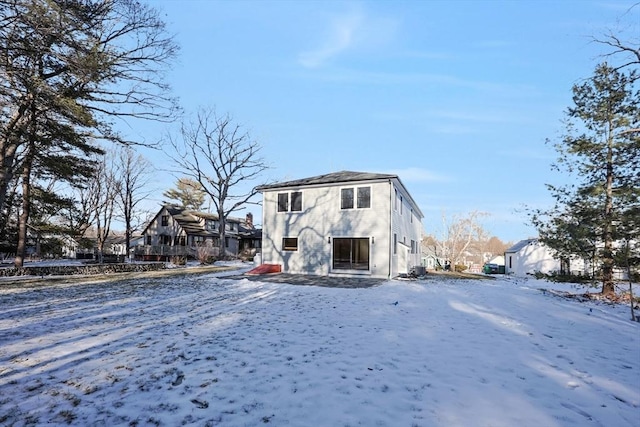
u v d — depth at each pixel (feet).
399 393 12.96
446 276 76.54
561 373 15.44
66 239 76.38
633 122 43.65
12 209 68.33
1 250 73.46
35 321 23.94
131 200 114.52
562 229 45.32
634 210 40.09
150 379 13.94
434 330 22.81
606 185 44.86
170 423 10.62
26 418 10.77
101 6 31.73
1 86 27.55
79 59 28.32
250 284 48.44
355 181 62.44
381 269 60.18
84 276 59.47
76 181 60.80
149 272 69.67
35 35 26.03
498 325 24.77
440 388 13.47
